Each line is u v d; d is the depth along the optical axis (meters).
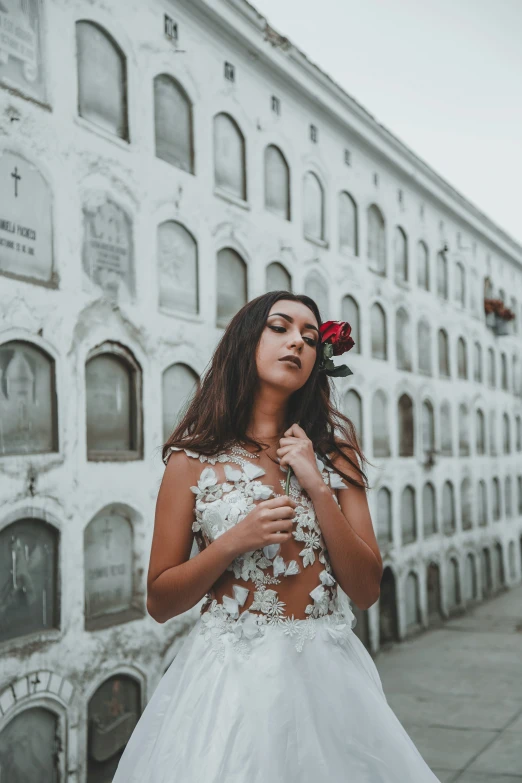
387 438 6.84
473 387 9.35
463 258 9.19
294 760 1.35
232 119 4.68
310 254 5.58
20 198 3.06
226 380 1.59
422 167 7.56
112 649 3.41
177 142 4.13
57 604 3.17
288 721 1.37
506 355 10.84
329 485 1.59
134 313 3.69
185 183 4.14
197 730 1.40
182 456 1.57
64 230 3.28
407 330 7.41
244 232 4.71
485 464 9.66
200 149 4.30
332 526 1.48
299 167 5.50
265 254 4.95
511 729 4.52
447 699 5.20
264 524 1.38
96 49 3.56
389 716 1.51
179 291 4.07
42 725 3.07
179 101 4.16
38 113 3.17
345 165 6.26
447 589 8.18
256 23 4.68
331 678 1.45
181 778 1.36
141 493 3.66
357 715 1.45
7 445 2.99
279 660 1.42
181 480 1.55
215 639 1.48
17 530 3.02
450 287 8.73
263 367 1.57
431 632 7.38
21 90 3.09
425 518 7.69
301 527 1.50
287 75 5.18
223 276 4.52
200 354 4.18
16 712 2.92
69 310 3.29
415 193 7.76
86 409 3.42
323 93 5.64
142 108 3.82
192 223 4.19
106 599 3.47
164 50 4.02
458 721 4.71
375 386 6.59
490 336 10.13
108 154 3.56
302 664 1.44
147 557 3.67
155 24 3.96
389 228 7.08
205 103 4.37
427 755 4.11
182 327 4.04
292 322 1.59
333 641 1.50
